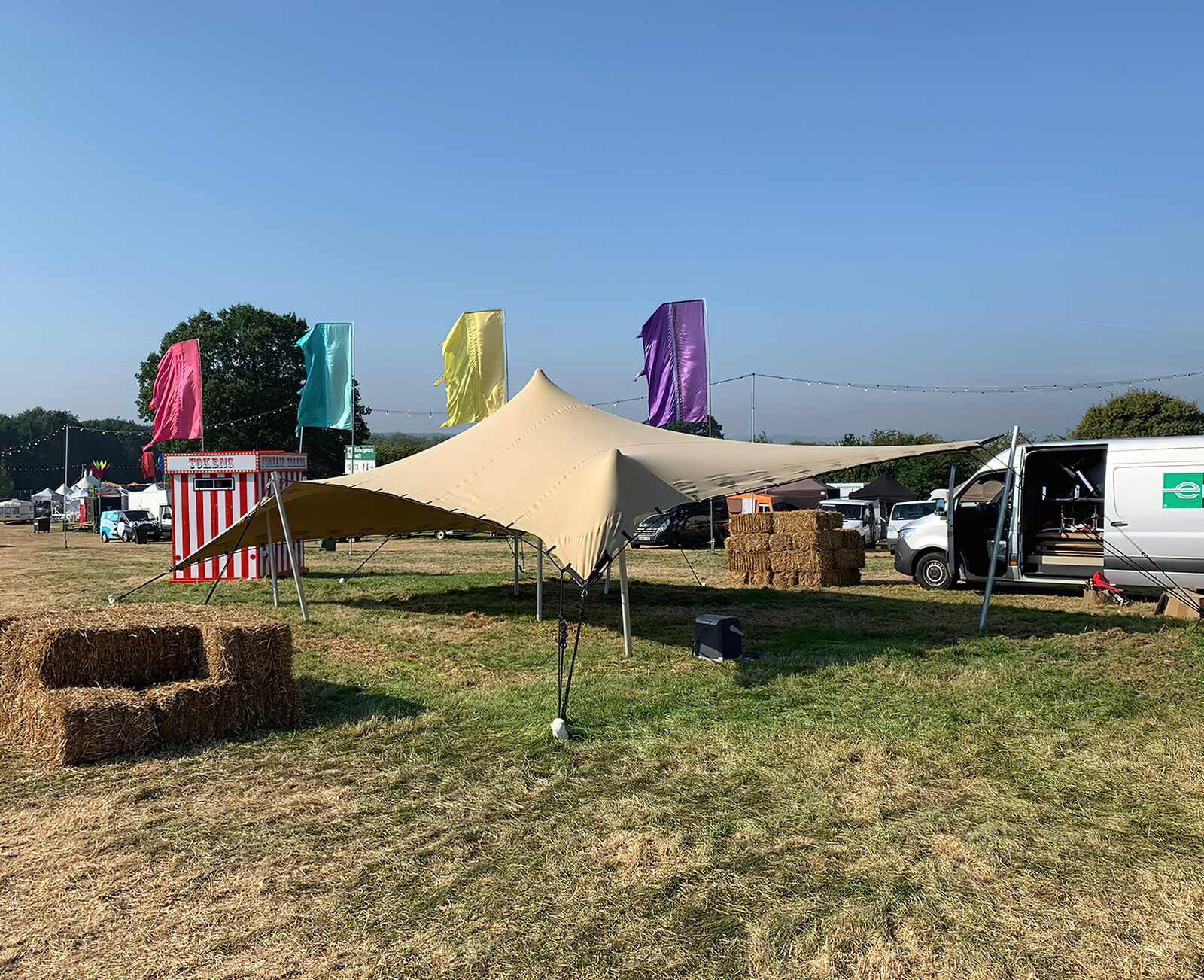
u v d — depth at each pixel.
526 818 3.86
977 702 5.73
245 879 3.28
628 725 5.29
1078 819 3.79
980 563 12.41
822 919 2.94
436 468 8.88
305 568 15.46
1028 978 2.58
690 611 10.25
